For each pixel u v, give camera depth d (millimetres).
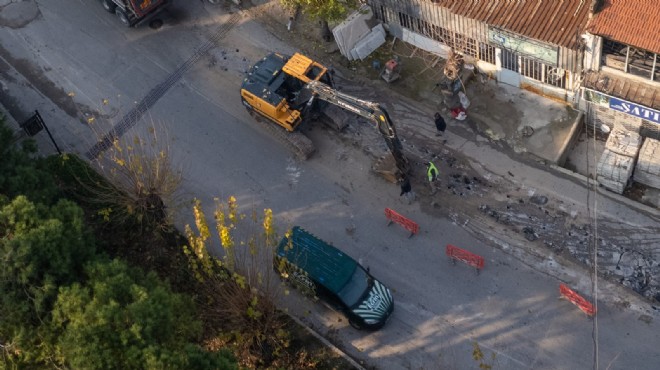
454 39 43719
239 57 47625
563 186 40500
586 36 37344
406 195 40938
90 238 34281
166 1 48750
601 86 38219
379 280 38625
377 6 45344
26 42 49375
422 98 44625
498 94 43969
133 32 49406
